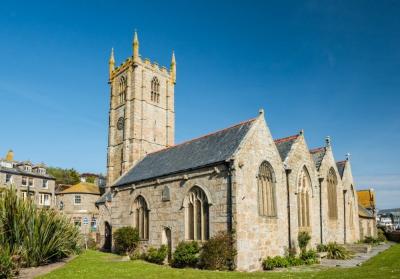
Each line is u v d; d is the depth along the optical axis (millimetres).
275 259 29031
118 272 22391
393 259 30344
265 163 31688
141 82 66438
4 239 22594
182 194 32438
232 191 27594
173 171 33594
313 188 37938
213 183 29438
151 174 37875
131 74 67062
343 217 45156
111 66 73375
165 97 70688
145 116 65500
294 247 32625
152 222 35719
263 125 32406
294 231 33375
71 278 19875
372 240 53625
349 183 49781
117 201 42562
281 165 33531
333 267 28156
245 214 27875
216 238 27109
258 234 28938
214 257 26625
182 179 32531
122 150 66250
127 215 40156
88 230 72875
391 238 65062
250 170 29391
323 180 40656
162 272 22688
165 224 33906
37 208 25688
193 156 34938
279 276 20734
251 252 27750
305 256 32469
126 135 64938
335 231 42375
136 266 25750
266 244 29656
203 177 30516
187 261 28828
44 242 24469
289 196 33594
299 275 21141
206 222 29828
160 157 43156
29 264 23203
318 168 41344
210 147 34250
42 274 21219
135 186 39031
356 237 49469
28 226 23625
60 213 28016
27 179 73750
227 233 27344
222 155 30469
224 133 34875
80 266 24453
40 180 76250
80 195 74750
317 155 43906
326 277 19516
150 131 66062
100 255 34938
